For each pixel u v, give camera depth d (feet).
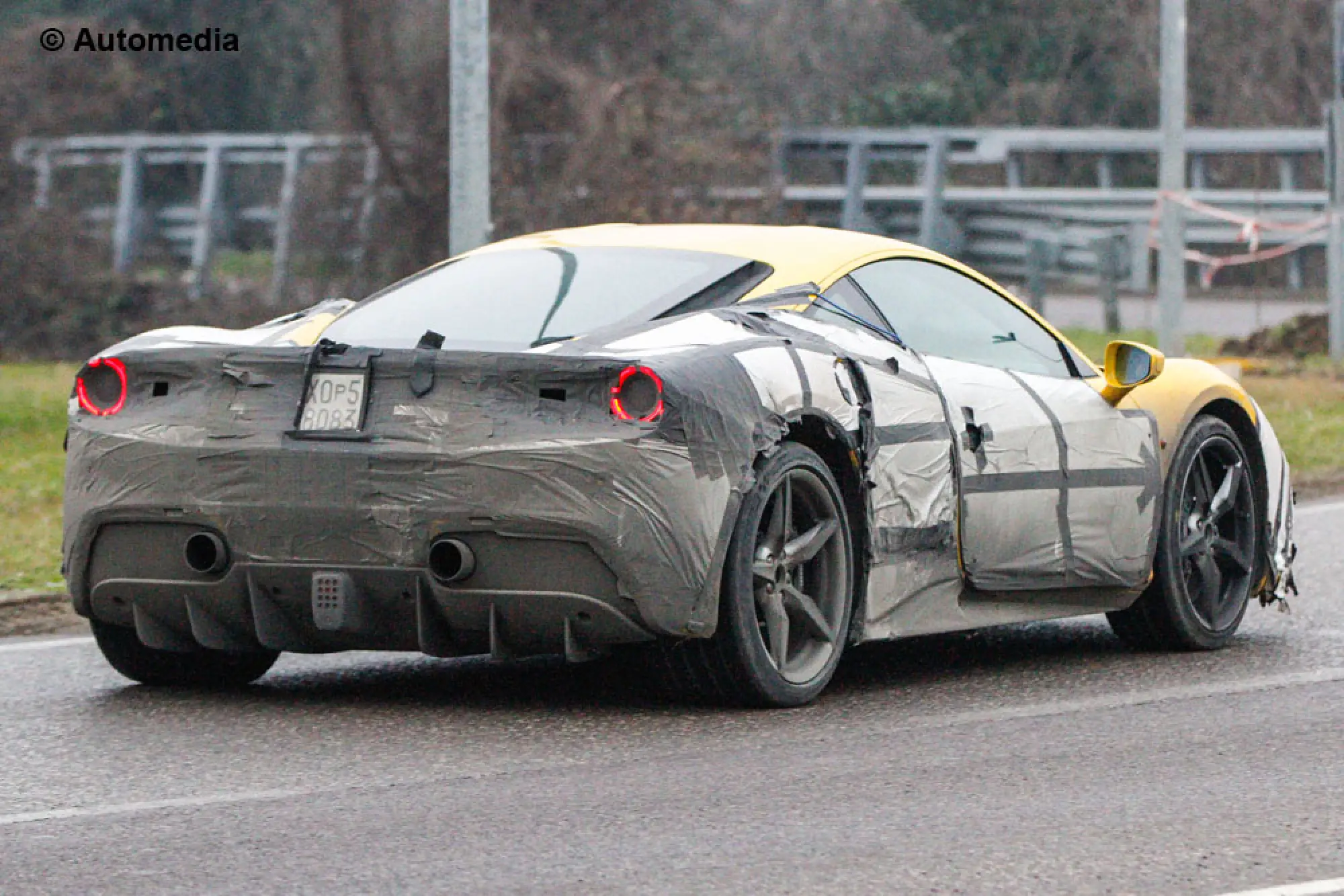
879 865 40.29
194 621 56.24
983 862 40.55
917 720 55.06
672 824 43.60
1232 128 369.30
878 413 57.57
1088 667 64.59
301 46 347.56
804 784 47.34
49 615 77.20
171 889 39.19
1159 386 68.33
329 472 53.16
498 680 61.77
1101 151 305.32
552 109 230.68
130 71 255.91
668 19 270.87
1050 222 298.15
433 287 60.39
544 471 51.55
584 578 52.01
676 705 57.11
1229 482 69.56
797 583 56.85
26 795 47.32
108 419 56.13
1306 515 106.22
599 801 45.80
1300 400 155.63
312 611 54.19
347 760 50.49
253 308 238.07
